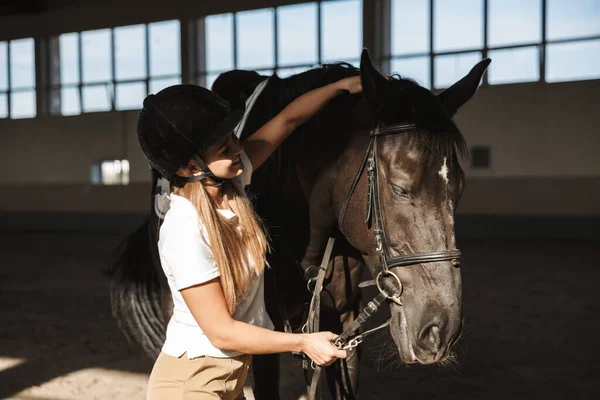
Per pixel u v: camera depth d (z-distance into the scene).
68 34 16.52
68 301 6.48
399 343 1.58
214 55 15.09
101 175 16.39
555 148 12.09
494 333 4.77
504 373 3.81
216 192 1.56
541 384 3.59
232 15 14.72
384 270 1.62
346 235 1.81
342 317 2.18
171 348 1.57
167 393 1.56
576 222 11.55
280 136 1.87
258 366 2.08
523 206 12.29
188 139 1.46
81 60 16.47
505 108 12.49
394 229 1.57
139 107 15.88
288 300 2.08
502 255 9.36
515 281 7.09
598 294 6.25
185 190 1.51
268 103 2.14
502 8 12.34
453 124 1.57
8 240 12.92
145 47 15.69
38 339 4.90
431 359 1.50
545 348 4.34
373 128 1.66
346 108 1.88
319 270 1.95
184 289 1.47
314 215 1.97
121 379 3.88
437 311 1.50
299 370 3.98
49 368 4.11
